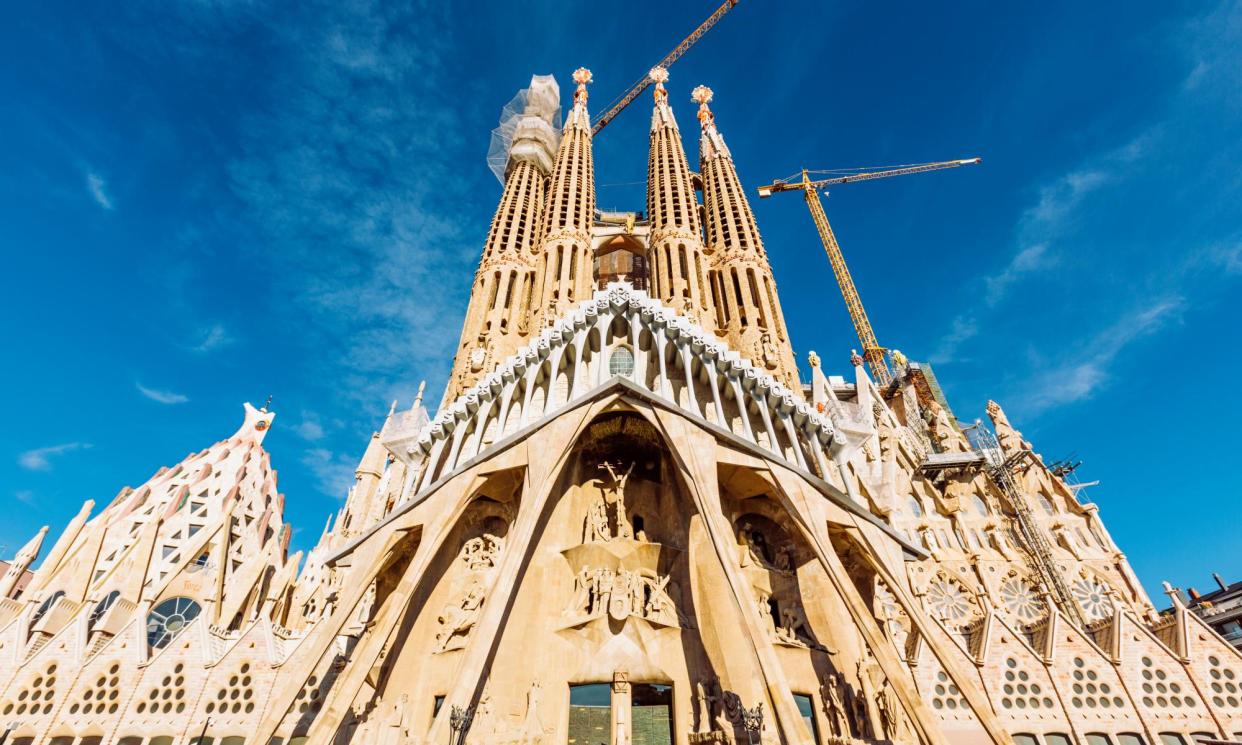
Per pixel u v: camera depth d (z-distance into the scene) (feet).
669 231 174.70
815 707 95.30
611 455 123.44
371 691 106.01
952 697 110.83
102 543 179.22
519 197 195.83
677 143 214.28
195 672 124.47
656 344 120.26
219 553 179.83
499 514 116.67
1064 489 195.11
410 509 108.17
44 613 157.58
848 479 115.75
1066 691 112.37
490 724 90.38
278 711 86.12
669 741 94.17
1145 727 108.06
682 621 103.24
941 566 170.50
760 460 105.60
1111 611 164.04
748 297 159.43
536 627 102.68
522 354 120.67
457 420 120.16
